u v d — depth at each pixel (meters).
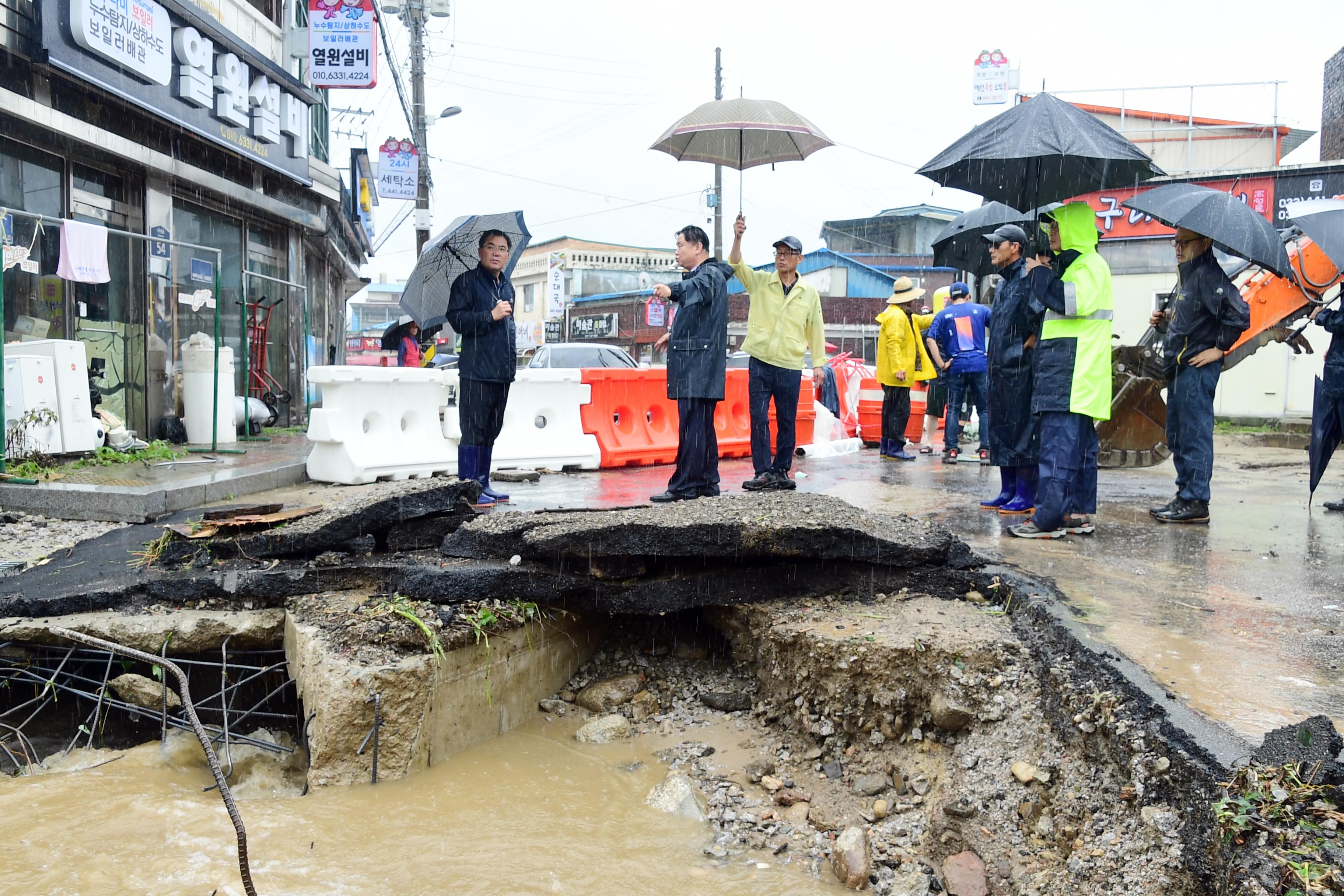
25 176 9.46
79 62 9.50
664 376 10.36
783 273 7.77
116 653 4.39
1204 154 23.58
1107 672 3.49
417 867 3.32
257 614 4.65
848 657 4.14
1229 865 2.44
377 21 15.49
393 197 21.84
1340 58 20.33
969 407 15.21
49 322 9.72
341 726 3.96
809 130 6.99
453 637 4.27
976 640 4.06
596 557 4.78
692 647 5.29
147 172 11.17
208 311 12.95
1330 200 7.32
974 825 3.47
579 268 61.81
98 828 3.57
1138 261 20.39
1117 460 9.96
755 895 3.20
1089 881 2.91
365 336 50.09
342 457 8.05
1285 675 3.49
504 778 4.09
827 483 8.90
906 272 42.34
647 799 3.88
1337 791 2.51
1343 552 5.65
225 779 4.16
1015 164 6.57
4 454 7.22
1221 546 5.82
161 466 8.20
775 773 4.11
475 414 6.71
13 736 4.54
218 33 12.14
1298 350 10.12
